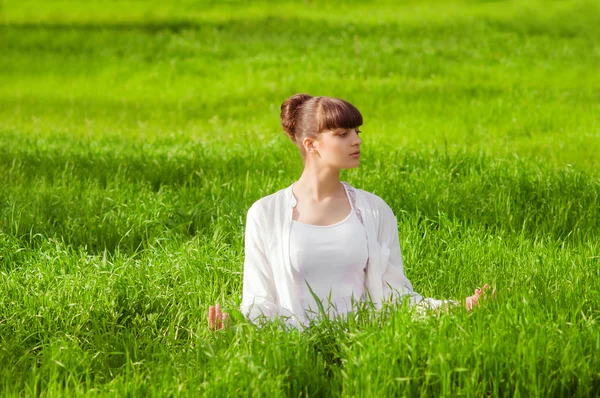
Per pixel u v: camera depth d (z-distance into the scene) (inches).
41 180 350.9
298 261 173.3
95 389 156.9
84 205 305.9
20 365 180.2
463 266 234.4
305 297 175.6
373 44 885.8
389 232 179.5
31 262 247.1
